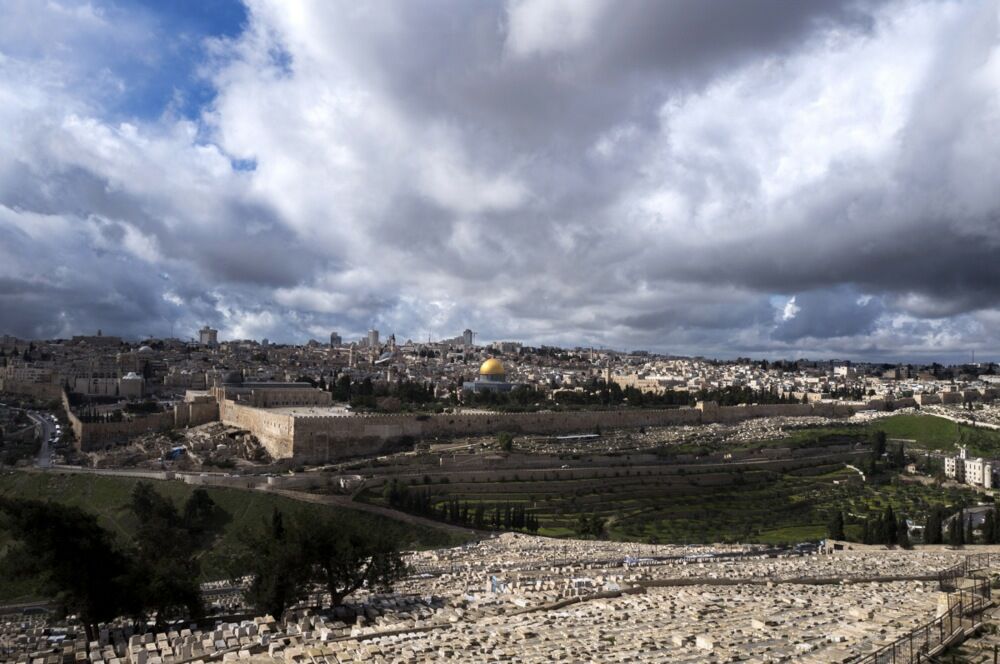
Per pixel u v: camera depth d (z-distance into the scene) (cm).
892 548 13112
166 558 9694
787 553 12594
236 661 5722
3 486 18538
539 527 16825
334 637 6462
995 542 13412
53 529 7588
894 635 5475
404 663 5397
